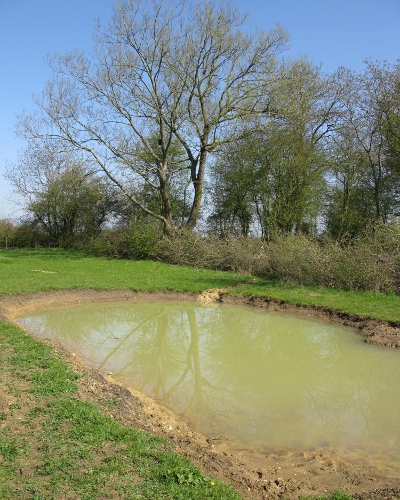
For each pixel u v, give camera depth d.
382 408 7.79
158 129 27.52
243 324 13.97
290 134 26.41
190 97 24.98
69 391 6.73
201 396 8.29
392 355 10.24
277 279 19.36
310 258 17.81
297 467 5.71
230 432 6.77
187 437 6.23
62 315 14.22
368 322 12.53
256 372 9.73
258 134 27.30
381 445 6.47
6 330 10.11
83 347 11.29
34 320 13.38
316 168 26.86
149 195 32.28
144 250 26.23
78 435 5.32
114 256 27.56
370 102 23.73
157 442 5.48
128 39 24.19
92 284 17.11
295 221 27.98
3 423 5.53
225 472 5.20
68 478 4.45
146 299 16.45
